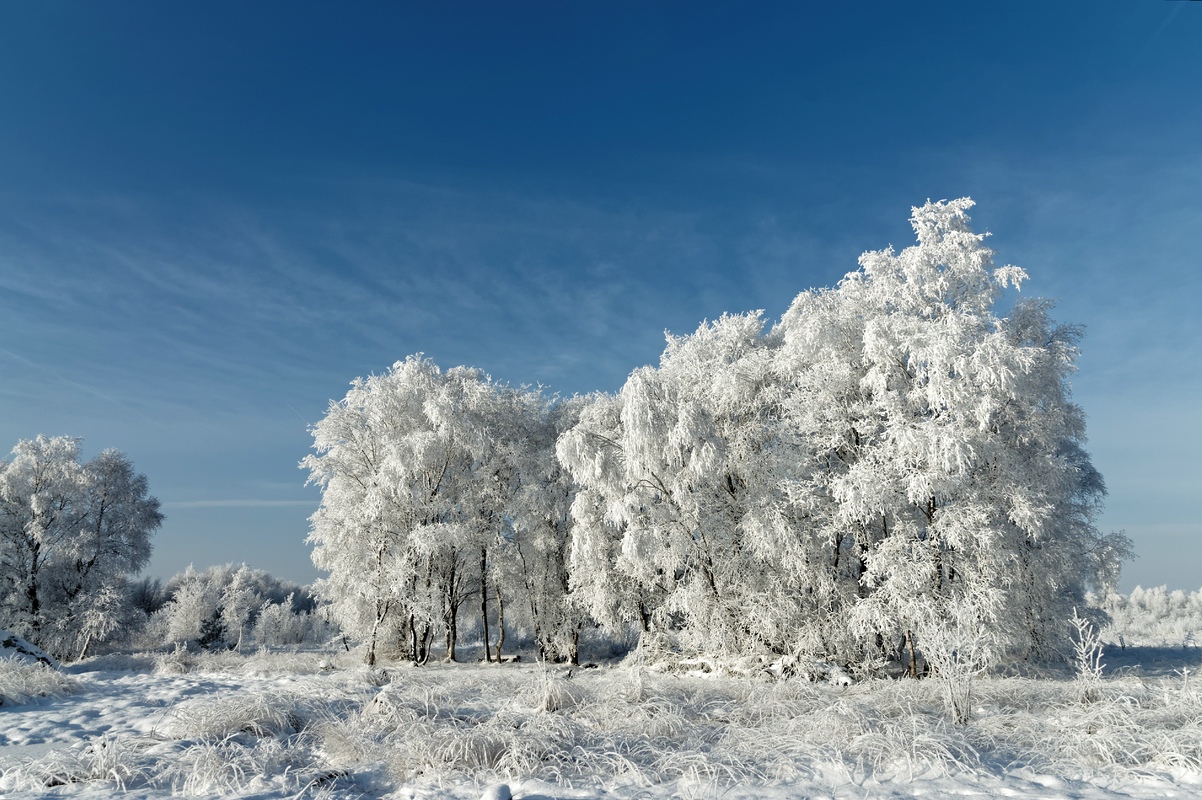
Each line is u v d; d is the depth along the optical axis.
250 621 57.22
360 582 25.03
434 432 26.41
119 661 19.28
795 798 5.26
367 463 27.61
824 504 18.20
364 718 7.91
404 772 6.17
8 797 5.52
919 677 16.50
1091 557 19.28
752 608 17.92
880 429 18.09
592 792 5.58
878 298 18.48
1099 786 5.43
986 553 16.06
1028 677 16.50
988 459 16.78
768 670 16.00
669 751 6.54
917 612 15.11
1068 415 18.80
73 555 30.12
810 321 18.17
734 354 22.97
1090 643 9.26
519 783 5.80
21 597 30.53
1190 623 56.94
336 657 25.47
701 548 19.12
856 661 17.39
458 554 28.20
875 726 7.20
